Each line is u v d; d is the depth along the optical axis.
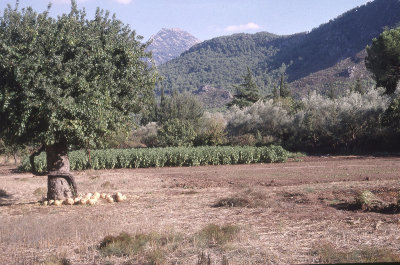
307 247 6.63
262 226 8.53
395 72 36.41
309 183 17.47
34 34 12.33
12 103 12.07
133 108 14.76
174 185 19.39
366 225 8.13
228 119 55.03
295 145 44.81
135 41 14.52
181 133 44.25
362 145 40.91
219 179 21.17
